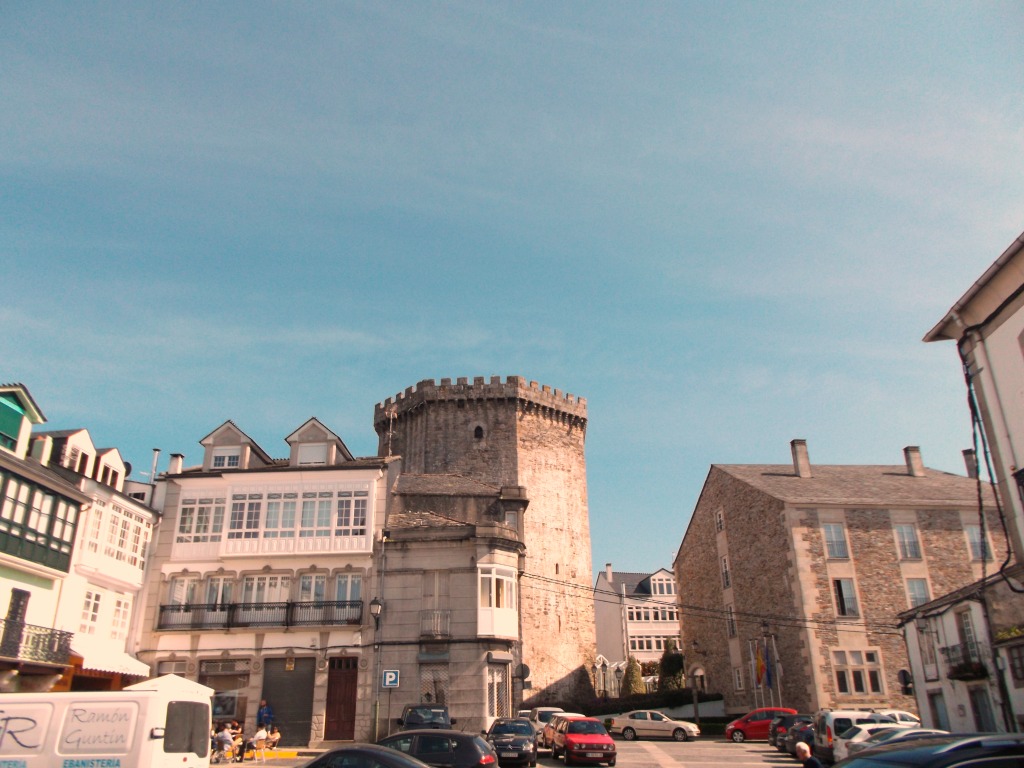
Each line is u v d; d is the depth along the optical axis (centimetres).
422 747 1691
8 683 2261
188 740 1421
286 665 2981
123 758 1316
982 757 568
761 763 2373
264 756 2517
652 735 3422
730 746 3005
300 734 2883
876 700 3388
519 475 5259
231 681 2975
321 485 3244
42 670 2362
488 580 3045
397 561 3091
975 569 3656
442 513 3962
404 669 2919
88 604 2750
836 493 3888
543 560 5172
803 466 4281
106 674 2708
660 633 7812
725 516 4356
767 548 3859
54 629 2414
